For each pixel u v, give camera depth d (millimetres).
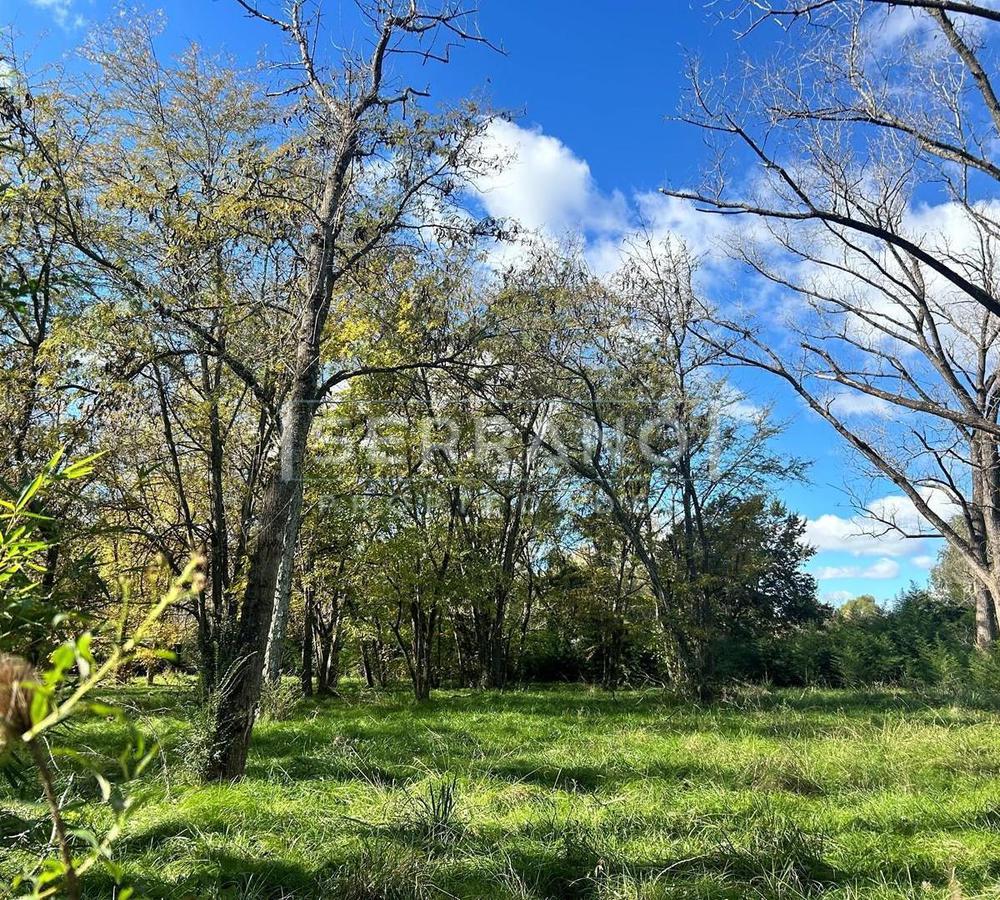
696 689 14820
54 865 1021
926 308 13258
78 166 11039
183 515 13953
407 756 8906
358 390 14883
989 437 13734
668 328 15820
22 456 8711
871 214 11648
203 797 6336
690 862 5172
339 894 4559
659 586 15375
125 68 12055
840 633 21875
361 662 24344
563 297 14578
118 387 10125
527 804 6602
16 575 1853
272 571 7793
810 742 9422
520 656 23969
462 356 11164
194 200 10961
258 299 11305
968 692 14773
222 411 13039
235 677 7398
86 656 961
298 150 10492
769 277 12844
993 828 5773
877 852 5379
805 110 7906
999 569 12383
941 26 8047
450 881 4824
